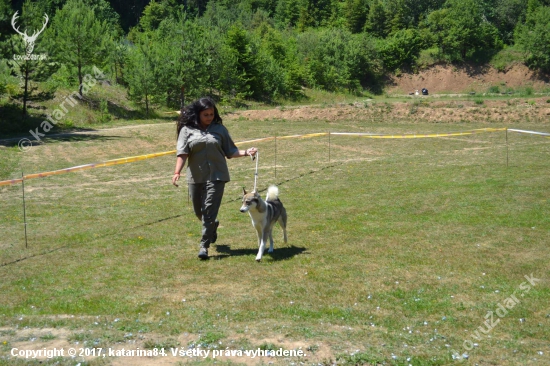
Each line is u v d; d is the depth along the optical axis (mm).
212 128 8805
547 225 10312
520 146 23828
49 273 8062
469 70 75250
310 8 101500
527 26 77000
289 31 88312
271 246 9070
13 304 6715
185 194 15258
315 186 15773
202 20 85062
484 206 12117
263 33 84375
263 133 32812
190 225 11242
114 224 11453
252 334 5535
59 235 10492
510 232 9938
